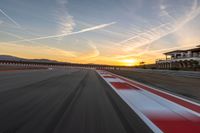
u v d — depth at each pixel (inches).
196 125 166.2
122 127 155.1
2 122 162.4
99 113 197.9
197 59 1882.4
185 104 265.7
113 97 302.7
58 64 3553.2
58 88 397.7
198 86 534.9
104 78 772.6
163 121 176.1
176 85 559.2
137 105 245.4
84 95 315.0
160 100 290.4
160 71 1537.9
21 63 2650.1
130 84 546.9
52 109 212.1
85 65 3880.4
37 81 532.1
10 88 376.8
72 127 152.3
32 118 175.5
